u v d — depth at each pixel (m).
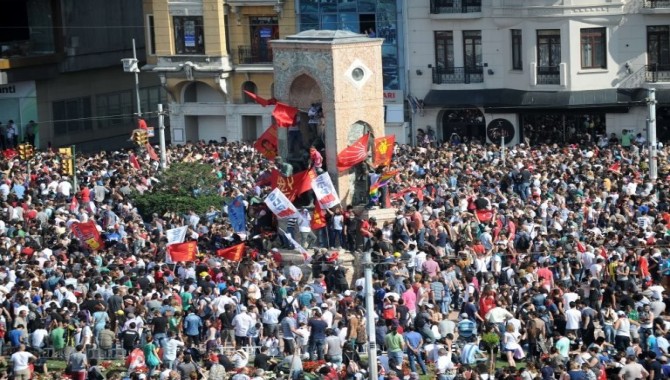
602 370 53.53
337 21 106.38
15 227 74.25
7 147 113.81
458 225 69.00
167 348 58.25
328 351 58.72
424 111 104.44
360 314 59.50
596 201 72.69
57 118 116.81
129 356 58.34
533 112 101.75
